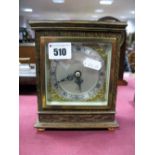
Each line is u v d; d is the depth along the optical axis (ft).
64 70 4.84
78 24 4.37
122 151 4.08
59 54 4.65
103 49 4.75
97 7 18.21
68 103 4.90
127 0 15.49
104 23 4.37
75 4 17.02
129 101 7.36
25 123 5.29
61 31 4.46
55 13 21.61
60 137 4.61
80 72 4.86
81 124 4.91
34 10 19.84
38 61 4.63
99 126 4.91
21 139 4.47
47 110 4.88
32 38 12.85
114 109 4.96
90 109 4.90
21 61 9.86
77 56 4.77
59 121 4.92
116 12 20.67
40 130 4.85
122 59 9.98
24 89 8.40
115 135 4.75
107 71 4.83
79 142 4.41
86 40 4.52
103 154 3.97
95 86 4.94
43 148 4.13
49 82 4.85
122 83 10.11
